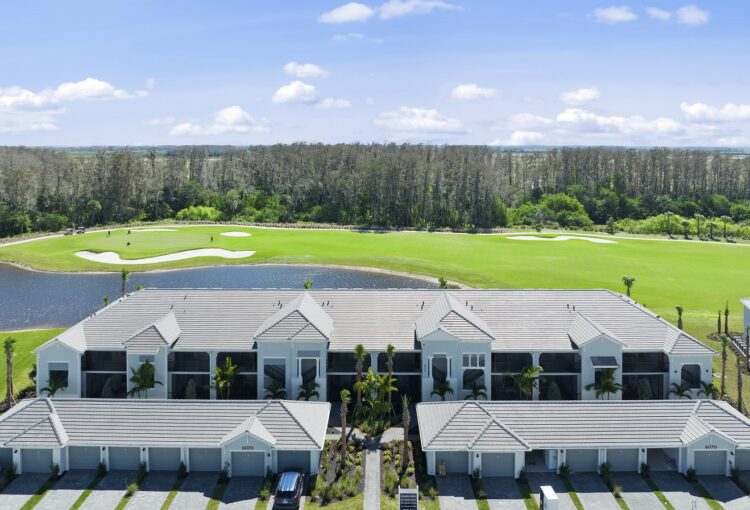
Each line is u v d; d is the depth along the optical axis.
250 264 122.25
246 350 55.41
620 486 43.28
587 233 165.38
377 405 50.94
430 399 54.41
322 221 190.12
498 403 47.56
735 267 116.19
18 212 167.62
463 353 54.22
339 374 55.81
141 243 140.50
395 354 56.47
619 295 63.66
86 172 199.12
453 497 42.03
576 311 60.09
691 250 135.38
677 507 40.88
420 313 60.34
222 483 43.59
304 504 40.94
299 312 55.78
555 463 45.34
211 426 45.81
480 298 62.12
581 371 54.94
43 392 54.62
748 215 190.25
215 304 60.88
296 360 54.53
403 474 44.59
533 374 53.47
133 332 57.06
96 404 47.25
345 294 63.06
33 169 199.00
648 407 47.31
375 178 191.38
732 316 81.81
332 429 51.47
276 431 45.25
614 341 54.34
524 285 100.94
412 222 185.25
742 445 44.44
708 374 54.97
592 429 45.72
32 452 44.75
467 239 150.00
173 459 45.44
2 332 78.62
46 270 118.69
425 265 115.88
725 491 42.81
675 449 46.31
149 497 41.78
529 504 41.19
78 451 45.38
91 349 55.50
